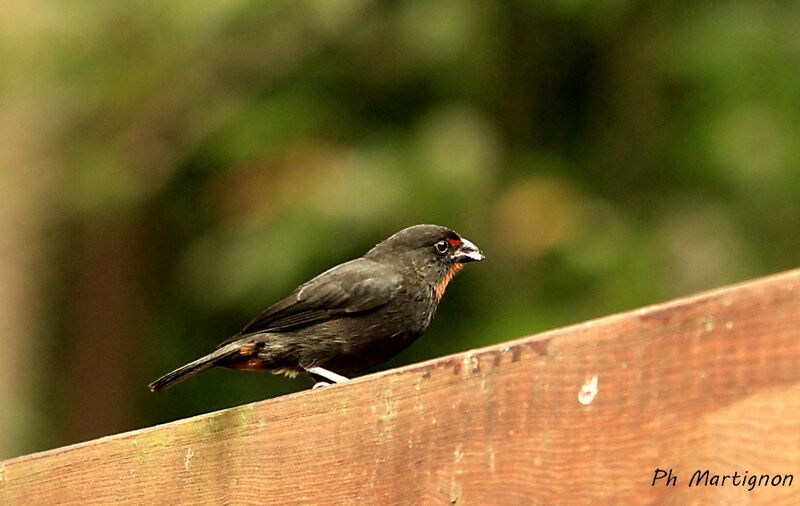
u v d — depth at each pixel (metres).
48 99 15.53
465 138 14.08
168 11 14.82
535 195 14.24
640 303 13.69
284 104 15.25
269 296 14.46
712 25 14.45
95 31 15.02
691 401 4.64
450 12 14.31
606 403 4.89
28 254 16.73
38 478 7.00
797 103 14.29
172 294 17.59
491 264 14.16
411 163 14.07
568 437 5.00
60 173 15.97
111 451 6.74
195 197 16.45
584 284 13.91
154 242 17.73
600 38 14.77
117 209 15.98
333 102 15.09
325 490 5.88
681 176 14.71
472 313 14.26
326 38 15.20
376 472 5.70
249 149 15.12
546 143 14.95
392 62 14.98
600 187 14.77
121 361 17.83
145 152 15.76
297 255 14.04
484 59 14.65
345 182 14.08
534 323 13.66
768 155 14.24
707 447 4.56
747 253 14.17
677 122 14.71
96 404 17.77
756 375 4.46
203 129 15.52
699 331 4.65
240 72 15.53
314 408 6.00
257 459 6.21
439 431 5.48
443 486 5.42
